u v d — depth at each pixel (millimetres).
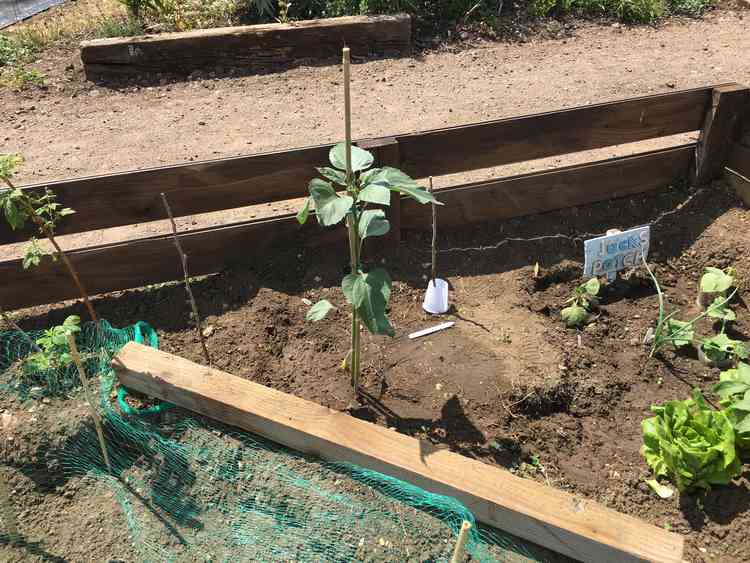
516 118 3635
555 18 7188
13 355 3074
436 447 2502
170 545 2383
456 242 3814
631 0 7105
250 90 5754
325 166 3412
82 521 2473
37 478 2611
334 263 3594
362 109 5359
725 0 7648
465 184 3744
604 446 2771
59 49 6441
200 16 6762
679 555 2129
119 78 5938
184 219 4094
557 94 5551
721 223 3922
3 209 3061
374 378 3002
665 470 2568
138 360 2836
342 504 2469
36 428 2730
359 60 6273
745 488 2535
